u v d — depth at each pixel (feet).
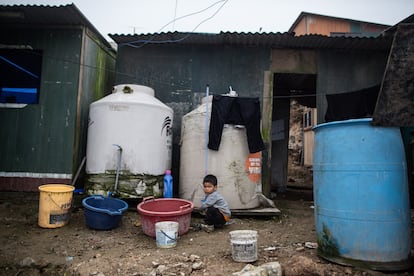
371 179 8.02
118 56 19.81
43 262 8.86
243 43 19.34
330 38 17.97
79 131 17.20
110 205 13.28
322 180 8.81
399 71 7.97
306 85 24.47
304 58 19.65
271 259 8.93
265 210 14.75
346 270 7.91
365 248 7.99
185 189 15.57
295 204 19.38
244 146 15.21
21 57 17.94
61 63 17.26
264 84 19.47
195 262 8.63
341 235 8.26
